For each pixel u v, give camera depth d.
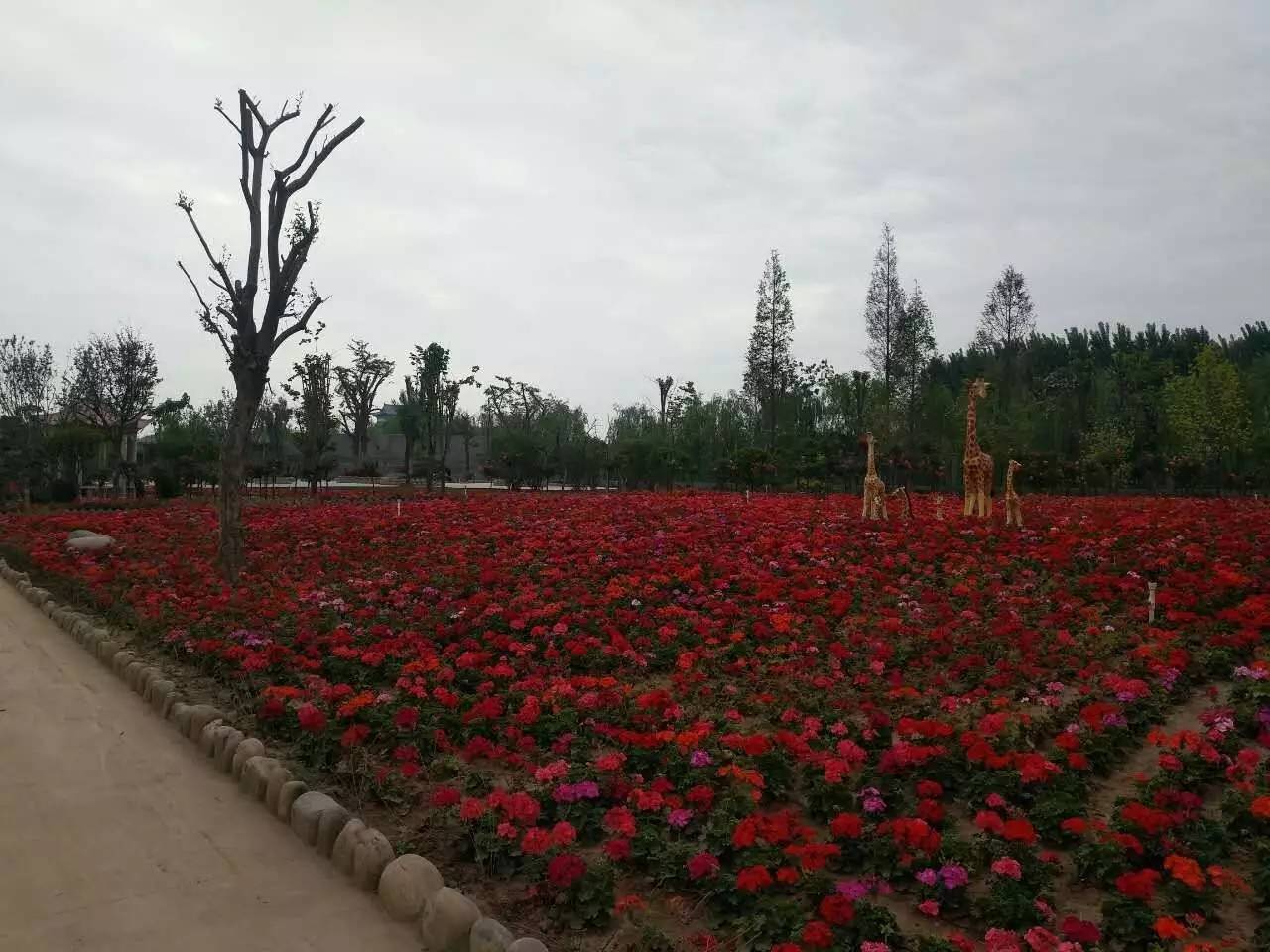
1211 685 7.11
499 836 4.40
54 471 32.84
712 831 4.27
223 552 12.12
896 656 7.60
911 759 5.01
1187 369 50.72
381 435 70.12
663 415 54.22
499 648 8.37
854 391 48.38
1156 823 4.09
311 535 16.53
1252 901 3.98
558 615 9.06
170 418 42.91
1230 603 9.02
